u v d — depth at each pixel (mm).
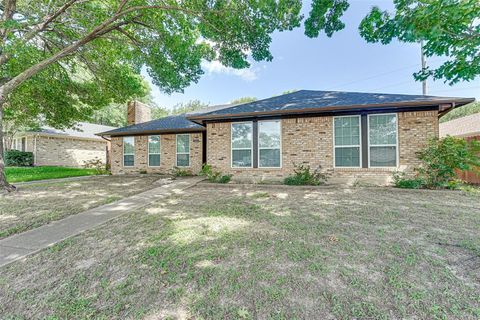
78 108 13391
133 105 15906
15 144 20484
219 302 2074
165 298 2162
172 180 10406
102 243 3514
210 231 3865
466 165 6777
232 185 8719
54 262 2949
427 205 5320
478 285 2221
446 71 3139
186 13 8102
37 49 9367
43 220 4727
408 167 7684
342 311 1905
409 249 3021
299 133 8984
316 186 7980
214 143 10148
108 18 8258
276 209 5227
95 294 2266
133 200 6527
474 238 3340
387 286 2225
